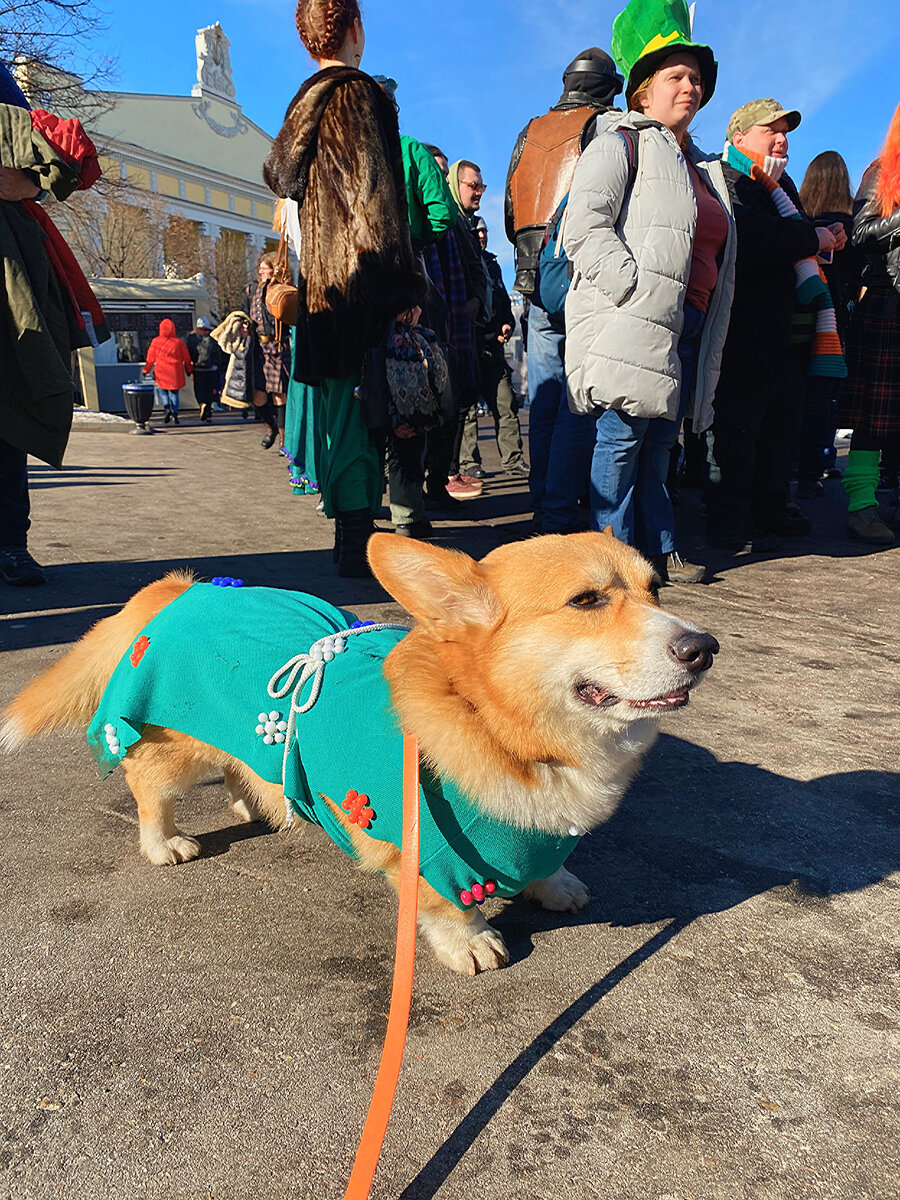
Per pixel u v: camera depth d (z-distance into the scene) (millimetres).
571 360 4355
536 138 5305
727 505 5730
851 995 1898
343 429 4773
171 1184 1453
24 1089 1644
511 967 2021
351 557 4969
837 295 7086
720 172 4652
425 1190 1447
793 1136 1542
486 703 1948
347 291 4457
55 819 2637
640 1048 1755
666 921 2170
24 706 2543
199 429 16328
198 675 2225
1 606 4391
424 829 1900
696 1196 1431
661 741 3152
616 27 4480
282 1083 1664
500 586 2020
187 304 22672
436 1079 1676
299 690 2098
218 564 5312
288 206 5664
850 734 3186
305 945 2090
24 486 4707
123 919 2178
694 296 4488
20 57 17906
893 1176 1464
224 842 2584
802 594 4832
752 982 1944
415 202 5188
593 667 1932
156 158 54844
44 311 4312
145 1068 1696
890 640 4137
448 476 7125
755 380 5336
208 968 1996
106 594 4598
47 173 4012
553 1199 1429
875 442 5820
